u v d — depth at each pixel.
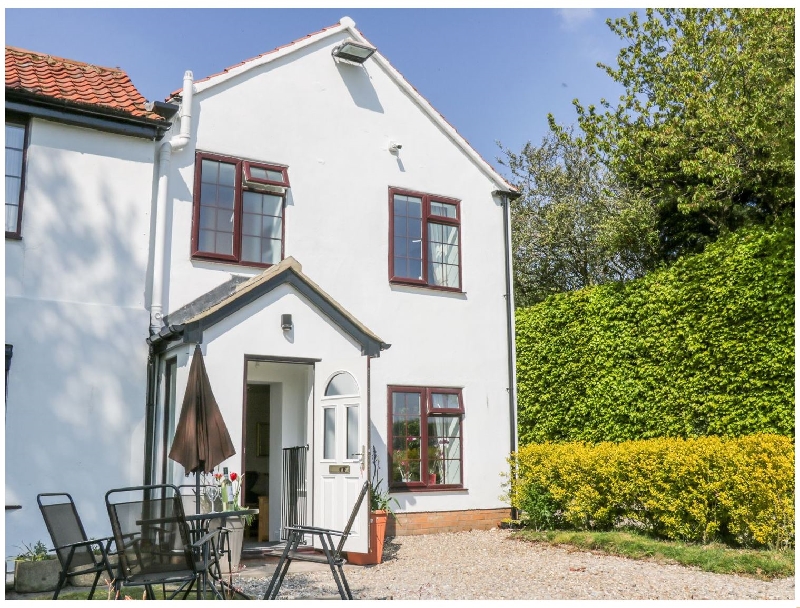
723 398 12.22
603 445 11.59
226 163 11.64
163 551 6.12
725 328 12.27
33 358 9.49
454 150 14.24
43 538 9.21
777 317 11.53
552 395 15.70
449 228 13.95
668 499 10.12
